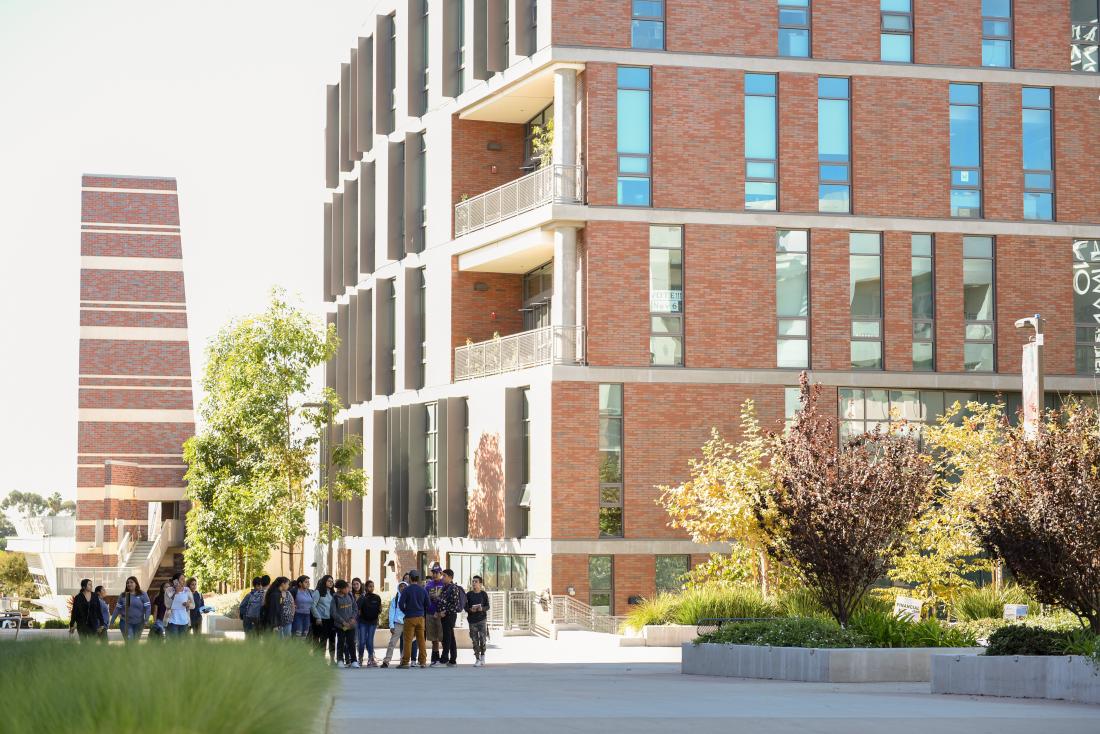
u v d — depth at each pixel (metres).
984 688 18.41
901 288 40.50
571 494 38.38
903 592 34.22
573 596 38.09
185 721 6.80
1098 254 41.56
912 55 40.97
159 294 73.12
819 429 25.72
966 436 34.81
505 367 41.97
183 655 8.57
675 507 35.38
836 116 40.47
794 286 40.03
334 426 54.69
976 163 41.19
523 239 40.88
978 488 32.34
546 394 38.69
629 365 38.88
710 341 39.34
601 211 38.88
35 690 7.11
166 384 72.62
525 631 38.66
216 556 47.34
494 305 45.16
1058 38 41.69
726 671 23.67
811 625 23.50
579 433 38.53
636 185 39.25
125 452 71.81
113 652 8.84
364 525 51.66
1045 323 41.09
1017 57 41.38
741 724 13.57
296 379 46.72
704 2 39.81
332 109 56.88
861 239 40.50
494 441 41.72
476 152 45.03
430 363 46.16
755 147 39.97
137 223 73.25
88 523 70.88
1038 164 41.47
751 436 36.25
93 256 72.69
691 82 39.56
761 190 39.94
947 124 40.94
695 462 39.00
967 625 26.53
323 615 26.44
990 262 41.12
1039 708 16.09
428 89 46.78
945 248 40.78
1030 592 20.66
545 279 43.69
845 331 40.12
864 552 24.73
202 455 47.12
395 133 49.25
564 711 14.94
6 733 6.38
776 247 39.97
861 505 24.73
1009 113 41.25
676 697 17.59
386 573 49.31
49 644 10.90
